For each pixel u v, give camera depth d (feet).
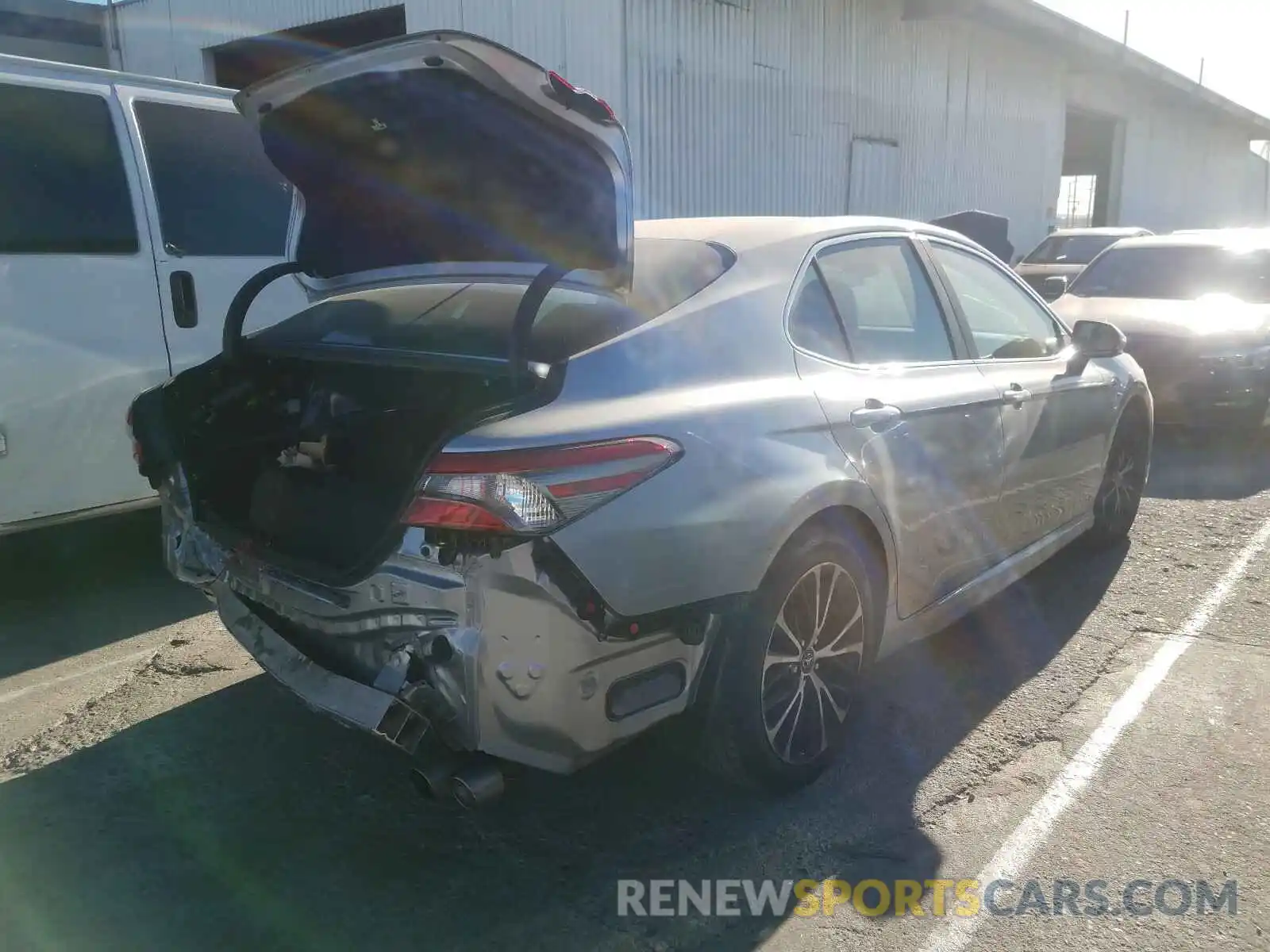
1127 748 11.28
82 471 15.31
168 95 16.60
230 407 11.39
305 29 46.16
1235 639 14.21
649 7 39.55
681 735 9.75
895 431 10.89
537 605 7.79
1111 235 54.80
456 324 10.02
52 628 14.97
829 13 50.31
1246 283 28.60
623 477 8.11
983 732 11.67
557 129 8.64
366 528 9.19
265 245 17.63
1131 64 76.89
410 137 9.78
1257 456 25.82
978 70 64.75
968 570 12.77
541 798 10.39
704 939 8.38
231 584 10.17
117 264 15.53
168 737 11.69
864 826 9.90
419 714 7.91
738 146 45.70
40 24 51.03
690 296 9.80
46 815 10.16
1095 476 16.15
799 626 9.96
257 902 8.84
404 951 8.24
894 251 12.56
